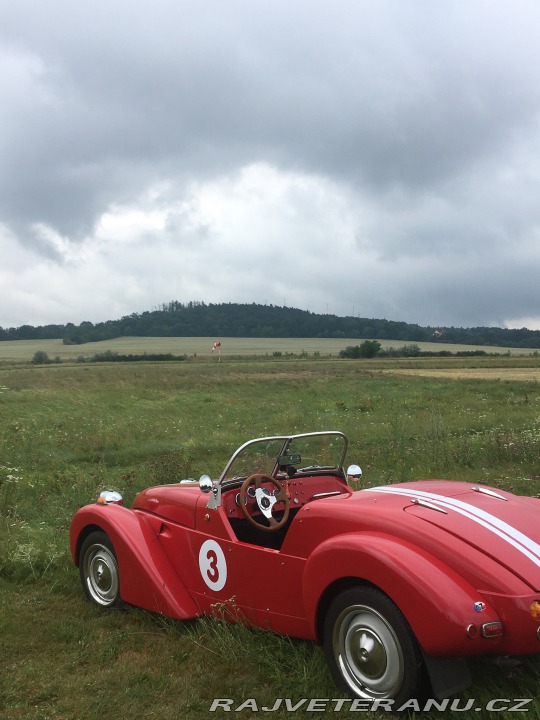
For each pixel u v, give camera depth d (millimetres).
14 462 12789
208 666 4164
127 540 4945
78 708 3691
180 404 25172
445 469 10805
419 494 4145
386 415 19719
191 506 4820
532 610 3180
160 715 3609
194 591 4746
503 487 9055
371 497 4117
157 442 15781
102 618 5027
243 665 4125
